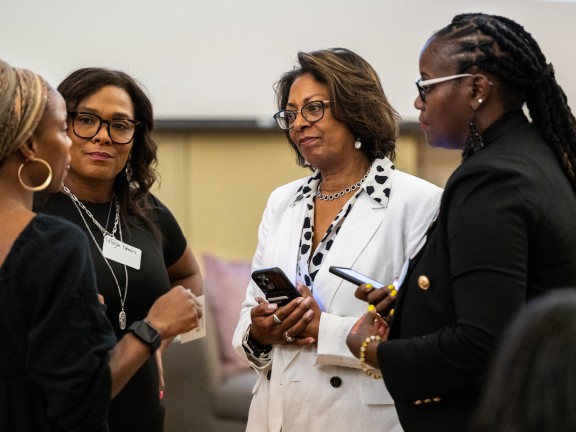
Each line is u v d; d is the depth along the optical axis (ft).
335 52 11.24
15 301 7.29
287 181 20.83
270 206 11.91
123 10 19.80
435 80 8.35
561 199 7.83
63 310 7.26
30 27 19.27
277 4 20.52
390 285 9.63
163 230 12.21
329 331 10.16
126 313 10.92
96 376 7.43
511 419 4.58
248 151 20.68
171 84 20.20
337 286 10.51
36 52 19.35
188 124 20.21
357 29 21.08
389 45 21.29
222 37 20.33
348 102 10.77
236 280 19.20
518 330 4.76
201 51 20.27
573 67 22.53
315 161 11.02
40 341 7.21
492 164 7.75
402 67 21.43
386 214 10.64
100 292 10.68
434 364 7.88
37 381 7.32
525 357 4.63
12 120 7.39
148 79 20.06
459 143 8.64
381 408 10.15
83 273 7.43
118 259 10.92
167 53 20.11
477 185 7.75
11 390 7.52
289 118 11.19
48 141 7.72
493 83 8.20
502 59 8.13
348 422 10.17
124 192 11.59
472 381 7.82
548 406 4.47
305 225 11.13
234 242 20.74
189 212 20.59
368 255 10.52
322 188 11.35
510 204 7.61
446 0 21.57
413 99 21.50
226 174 20.65
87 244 7.65
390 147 11.34
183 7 20.11
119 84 11.17
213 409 17.78
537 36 22.27
